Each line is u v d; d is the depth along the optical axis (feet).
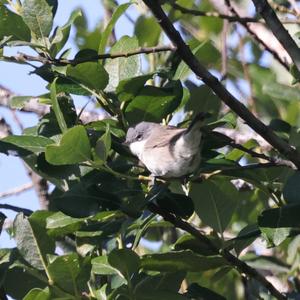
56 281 29.99
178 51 28.50
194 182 34.32
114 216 31.48
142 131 34.53
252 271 33.04
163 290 30.78
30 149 32.04
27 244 31.22
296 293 33.01
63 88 32.76
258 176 34.27
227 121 33.17
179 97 33.55
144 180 32.19
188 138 33.06
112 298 30.32
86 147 29.58
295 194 31.53
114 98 33.50
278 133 36.94
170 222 32.55
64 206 30.53
